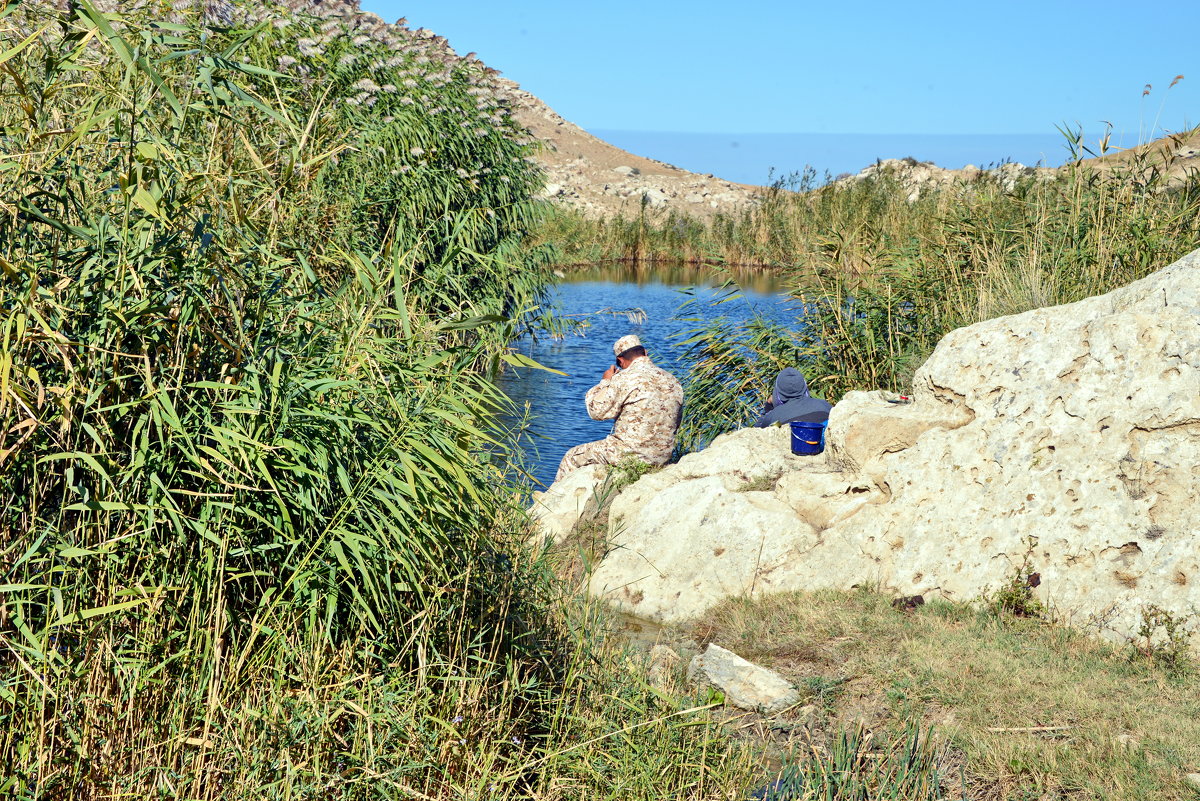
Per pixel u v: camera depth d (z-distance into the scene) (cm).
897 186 2648
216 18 746
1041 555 548
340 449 376
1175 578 504
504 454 541
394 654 383
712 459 723
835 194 2722
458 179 1124
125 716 321
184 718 328
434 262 833
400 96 1077
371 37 1078
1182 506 514
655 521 679
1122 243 765
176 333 364
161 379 352
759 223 3234
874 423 636
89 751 312
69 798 302
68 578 337
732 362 965
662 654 551
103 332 345
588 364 1430
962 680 482
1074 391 562
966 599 562
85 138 398
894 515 603
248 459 346
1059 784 402
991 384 597
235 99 379
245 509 348
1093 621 519
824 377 903
